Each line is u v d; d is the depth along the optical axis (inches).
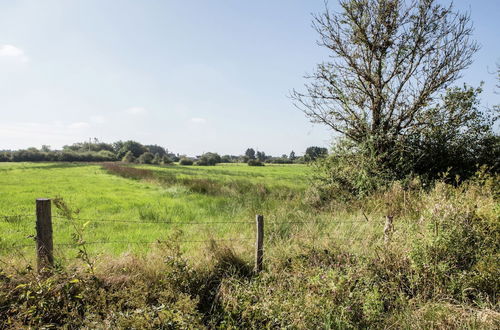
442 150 479.8
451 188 340.5
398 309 165.3
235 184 725.3
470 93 452.4
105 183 948.0
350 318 156.9
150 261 199.9
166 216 410.9
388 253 200.4
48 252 173.6
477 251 192.4
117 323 145.3
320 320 155.8
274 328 155.1
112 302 162.2
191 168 2169.0
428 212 224.2
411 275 182.4
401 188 388.2
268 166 2709.2
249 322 157.2
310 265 209.2
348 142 508.4
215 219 373.1
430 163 483.8
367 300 161.8
